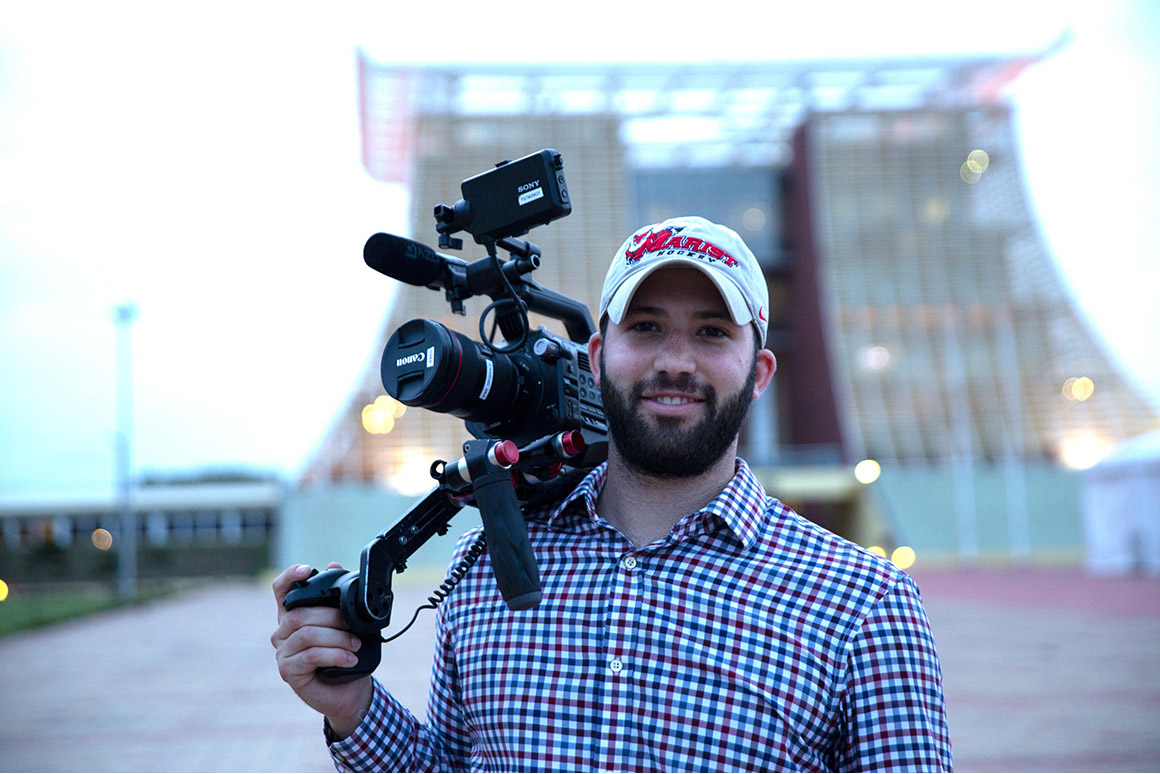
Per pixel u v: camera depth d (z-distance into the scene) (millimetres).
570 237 55312
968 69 52875
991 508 43281
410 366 1815
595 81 53688
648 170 57906
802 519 1856
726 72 50906
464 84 54906
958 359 54281
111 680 11000
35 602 28672
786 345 58000
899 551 41500
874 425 51438
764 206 58312
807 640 1687
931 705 1664
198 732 7645
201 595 36719
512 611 1863
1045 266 56375
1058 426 53094
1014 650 11594
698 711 1677
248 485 52062
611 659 1742
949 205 56906
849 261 54875
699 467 1819
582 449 1843
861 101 56875
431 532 1871
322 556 42844
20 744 7250
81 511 51906
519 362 1949
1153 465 27797
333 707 1844
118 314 34656
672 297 1805
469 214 1852
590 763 1710
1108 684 8961
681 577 1765
